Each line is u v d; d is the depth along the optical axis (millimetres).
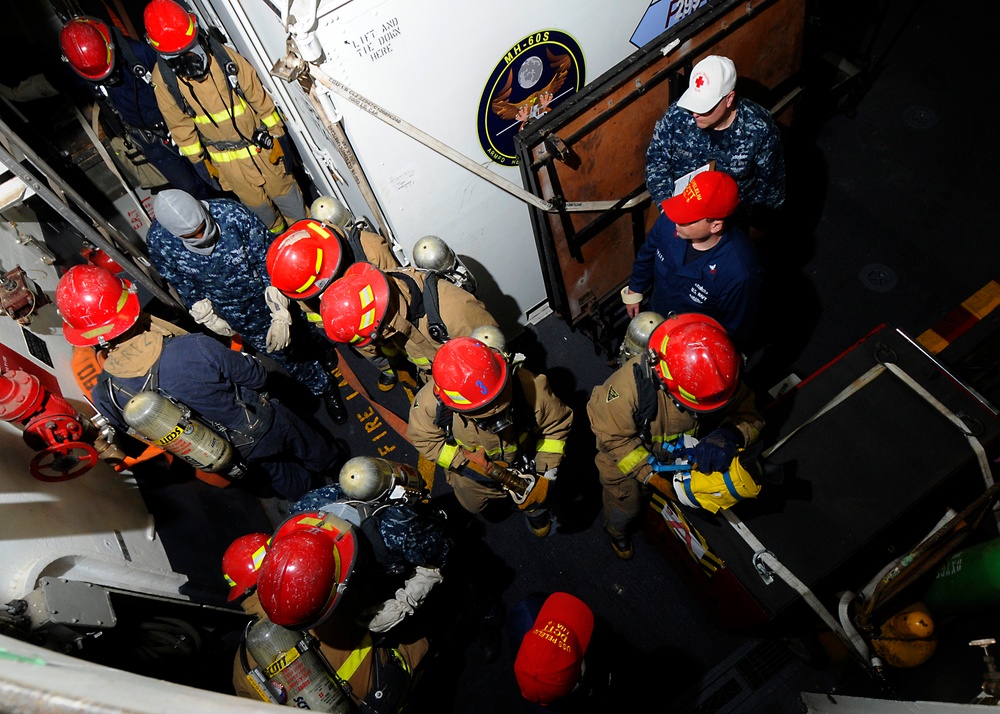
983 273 4559
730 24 3646
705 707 3502
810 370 4430
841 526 2795
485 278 4359
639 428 2838
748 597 2793
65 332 3252
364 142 3168
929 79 5441
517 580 4035
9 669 877
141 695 847
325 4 2600
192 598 3414
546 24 3234
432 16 2863
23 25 4902
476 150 3535
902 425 2967
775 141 3498
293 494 4195
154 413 3064
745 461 2660
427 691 3748
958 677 2461
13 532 2506
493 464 3117
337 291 3066
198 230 3488
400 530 2871
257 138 3945
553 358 4805
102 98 4184
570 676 2457
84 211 4094
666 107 3801
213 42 3703
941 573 2795
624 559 4004
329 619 2834
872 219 4934
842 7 5828
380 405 4836
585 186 3887
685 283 3367
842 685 3160
